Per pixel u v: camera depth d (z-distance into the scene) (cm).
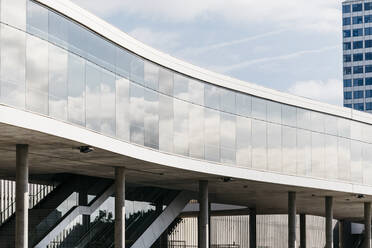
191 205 5994
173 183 4312
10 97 2477
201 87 3897
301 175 4447
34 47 2620
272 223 7438
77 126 2870
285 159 4356
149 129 3481
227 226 6894
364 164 4903
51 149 3047
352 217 7481
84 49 2970
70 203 3872
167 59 3644
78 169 3741
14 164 3522
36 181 4066
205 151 3878
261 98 4262
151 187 4484
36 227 3556
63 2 2797
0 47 2441
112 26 3180
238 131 4100
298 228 7894
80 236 3841
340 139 4744
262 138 4234
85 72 2967
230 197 5241
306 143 4509
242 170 4078
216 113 3975
